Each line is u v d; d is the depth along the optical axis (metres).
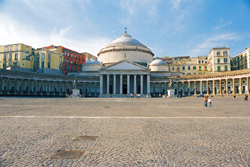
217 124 12.93
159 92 90.88
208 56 110.06
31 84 81.69
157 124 12.86
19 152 7.14
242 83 74.81
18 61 85.38
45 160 6.41
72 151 7.30
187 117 16.19
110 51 98.56
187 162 6.37
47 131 10.50
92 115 17.19
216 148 7.81
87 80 89.19
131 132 10.43
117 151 7.34
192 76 84.06
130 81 89.25
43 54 88.00
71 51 103.25
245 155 7.05
